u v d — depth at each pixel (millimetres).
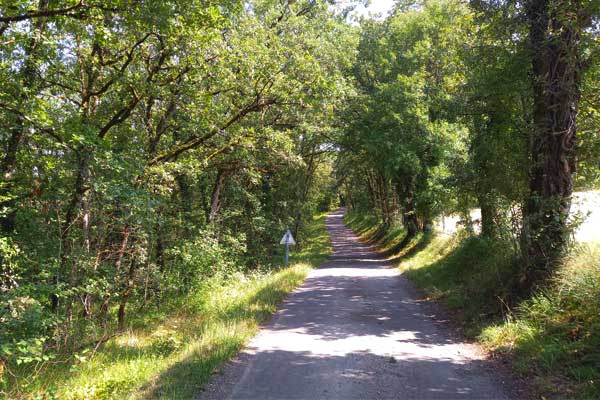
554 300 7031
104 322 10336
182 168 11969
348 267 21156
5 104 8211
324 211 100188
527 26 8758
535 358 5914
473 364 6289
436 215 21812
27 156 9742
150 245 12992
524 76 9188
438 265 15453
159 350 8047
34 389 6410
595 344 5586
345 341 7633
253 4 15703
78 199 10281
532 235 8312
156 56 11555
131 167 9016
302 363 6391
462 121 12234
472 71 10695
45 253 9836
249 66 11445
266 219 25797
